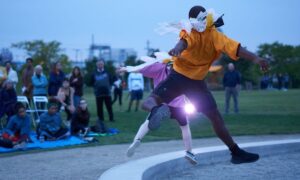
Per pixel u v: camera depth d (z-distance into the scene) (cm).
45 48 5106
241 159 565
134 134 1247
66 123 1393
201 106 544
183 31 511
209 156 747
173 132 1283
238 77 1847
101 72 1521
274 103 2620
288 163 756
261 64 497
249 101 2841
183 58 528
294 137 1152
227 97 1856
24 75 1519
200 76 536
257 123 1494
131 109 2141
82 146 1045
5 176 682
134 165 614
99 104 1507
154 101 531
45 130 1134
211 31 522
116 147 1012
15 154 951
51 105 1162
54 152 955
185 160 707
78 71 1489
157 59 568
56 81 1510
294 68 6397
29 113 1412
